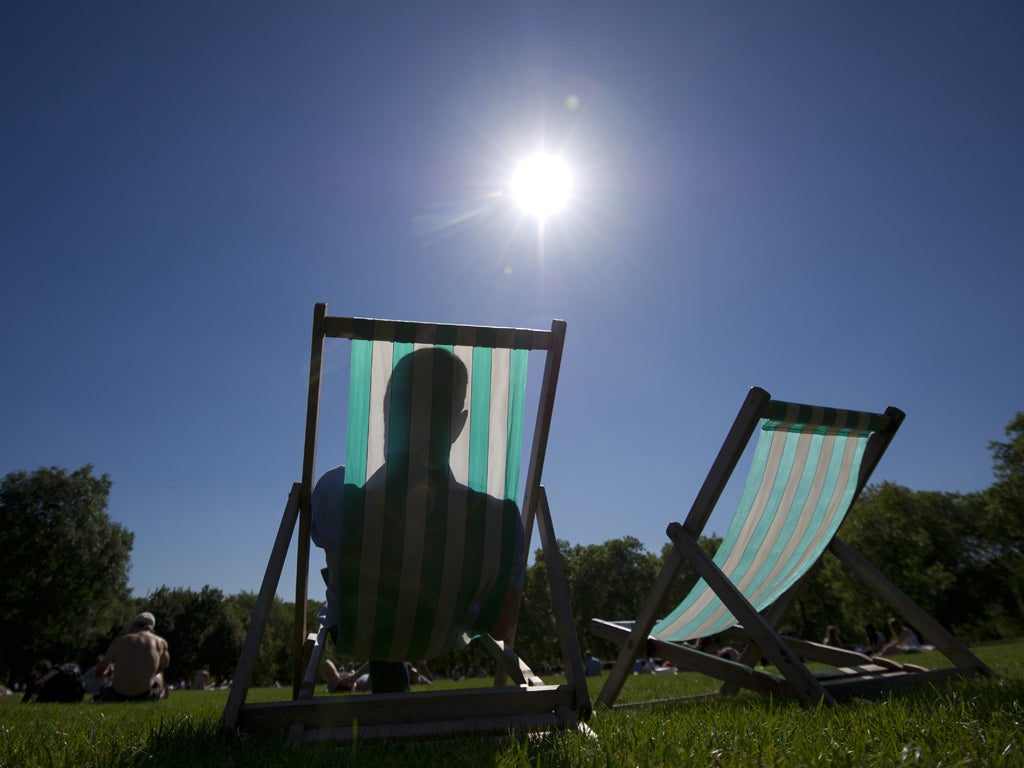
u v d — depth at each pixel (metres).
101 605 40.56
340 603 2.48
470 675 53.69
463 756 1.75
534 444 2.79
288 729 2.16
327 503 2.58
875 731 1.88
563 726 2.32
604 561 63.75
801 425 3.54
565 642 2.57
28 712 4.76
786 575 4.11
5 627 38.06
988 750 1.55
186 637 58.72
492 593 2.58
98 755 1.97
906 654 12.30
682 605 3.93
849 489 3.82
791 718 2.34
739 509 3.73
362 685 8.59
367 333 2.43
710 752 1.68
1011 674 3.84
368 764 1.72
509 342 2.58
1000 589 38.75
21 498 39.56
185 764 1.79
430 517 2.48
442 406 2.53
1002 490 36.41
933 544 40.06
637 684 7.60
